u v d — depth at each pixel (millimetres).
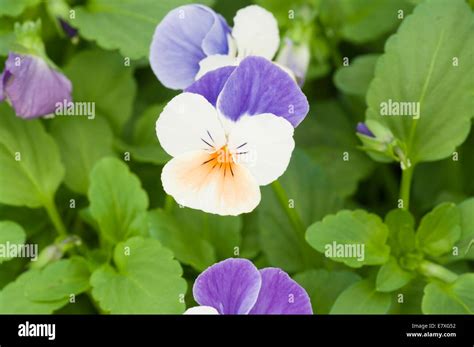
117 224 478
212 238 488
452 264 493
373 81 481
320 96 545
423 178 526
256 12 471
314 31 521
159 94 532
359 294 464
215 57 461
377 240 466
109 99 510
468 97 477
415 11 481
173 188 453
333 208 497
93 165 499
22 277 472
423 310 459
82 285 470
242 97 450
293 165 501
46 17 508
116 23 496
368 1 525
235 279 455
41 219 505
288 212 486
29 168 490
